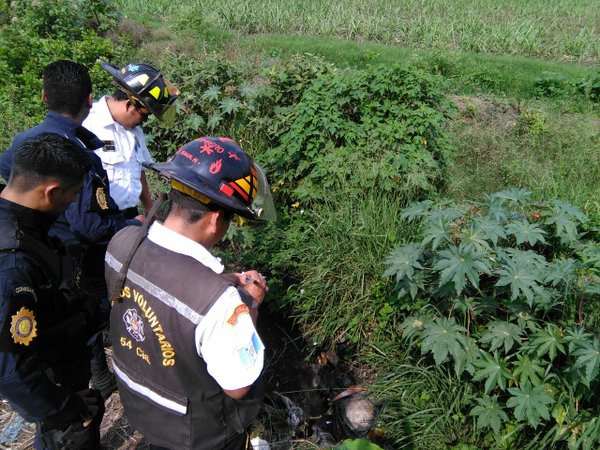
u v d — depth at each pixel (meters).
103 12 9.59
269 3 12.63
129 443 2.87
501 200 3.41
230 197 1.62
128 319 1.66
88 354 2.35
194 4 12.68
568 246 3.36
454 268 2.76
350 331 3.92
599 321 2.85
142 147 3.24
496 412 2.79
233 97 5.12
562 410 2.68
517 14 13.20
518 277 2.76
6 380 1.75
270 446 3.09
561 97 8.34
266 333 4.07
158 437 1.72
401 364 3.50
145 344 1.63
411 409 3.19
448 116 5.12
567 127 6.92
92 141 2.65
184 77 5.11
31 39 6.96
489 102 7.65
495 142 6.51
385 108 4.75
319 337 3.94
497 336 2.82
